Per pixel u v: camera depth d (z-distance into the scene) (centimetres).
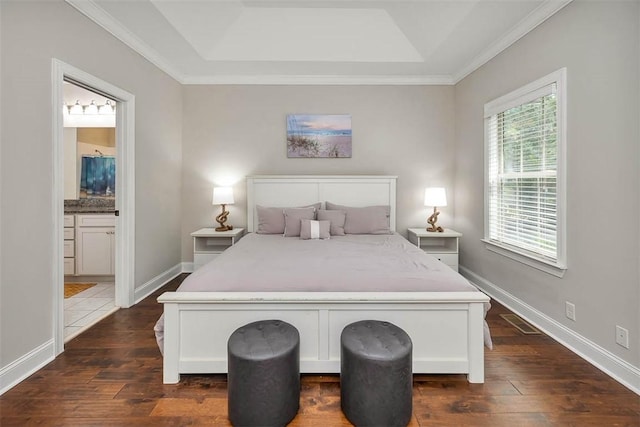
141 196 311
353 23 323
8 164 174
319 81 392
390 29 327
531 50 249
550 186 235
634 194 170
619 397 164
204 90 395
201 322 178
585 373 185
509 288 287
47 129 197
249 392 143
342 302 175
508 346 217
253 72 378
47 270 198
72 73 218
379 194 393
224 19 302
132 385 175
